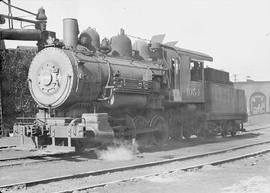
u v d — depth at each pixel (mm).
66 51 12656
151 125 15625
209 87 20031
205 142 18766
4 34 18828
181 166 10797
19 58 20938
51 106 12727
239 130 24391
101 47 14281
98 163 11445
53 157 12922
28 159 12477
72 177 8844
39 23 20484
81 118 12344
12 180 8906
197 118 19344
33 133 11930
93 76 12898
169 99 16562
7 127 20250
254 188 7734
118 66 14039
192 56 18281
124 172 9766
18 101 20734
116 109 13977
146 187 8000
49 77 12719
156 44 16422
